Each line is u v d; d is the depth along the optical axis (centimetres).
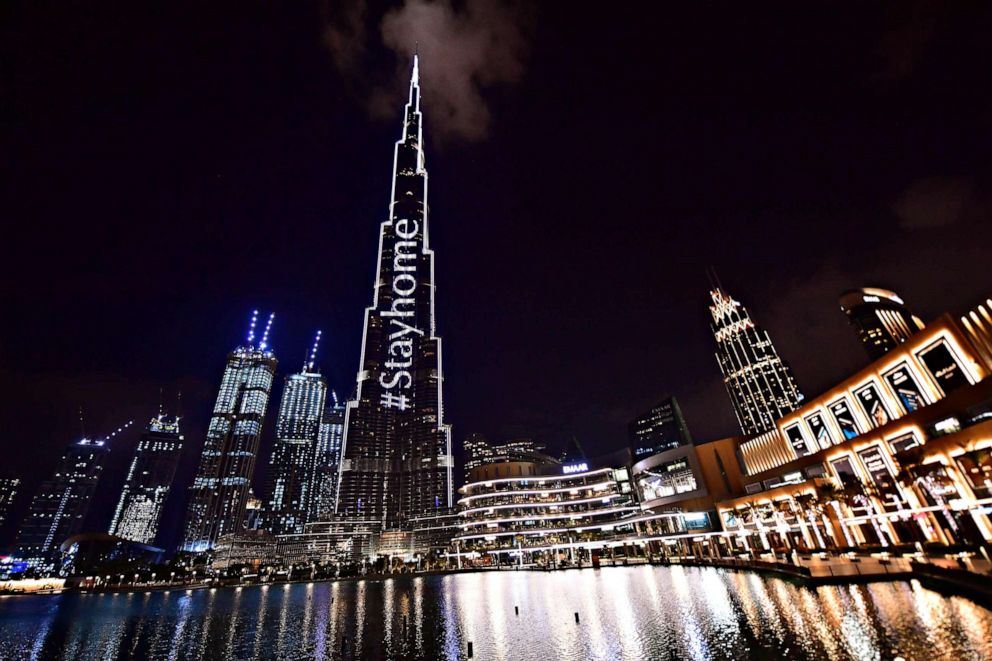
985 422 5378
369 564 19375
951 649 2414
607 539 14575
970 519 5612
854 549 6812
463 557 16625
